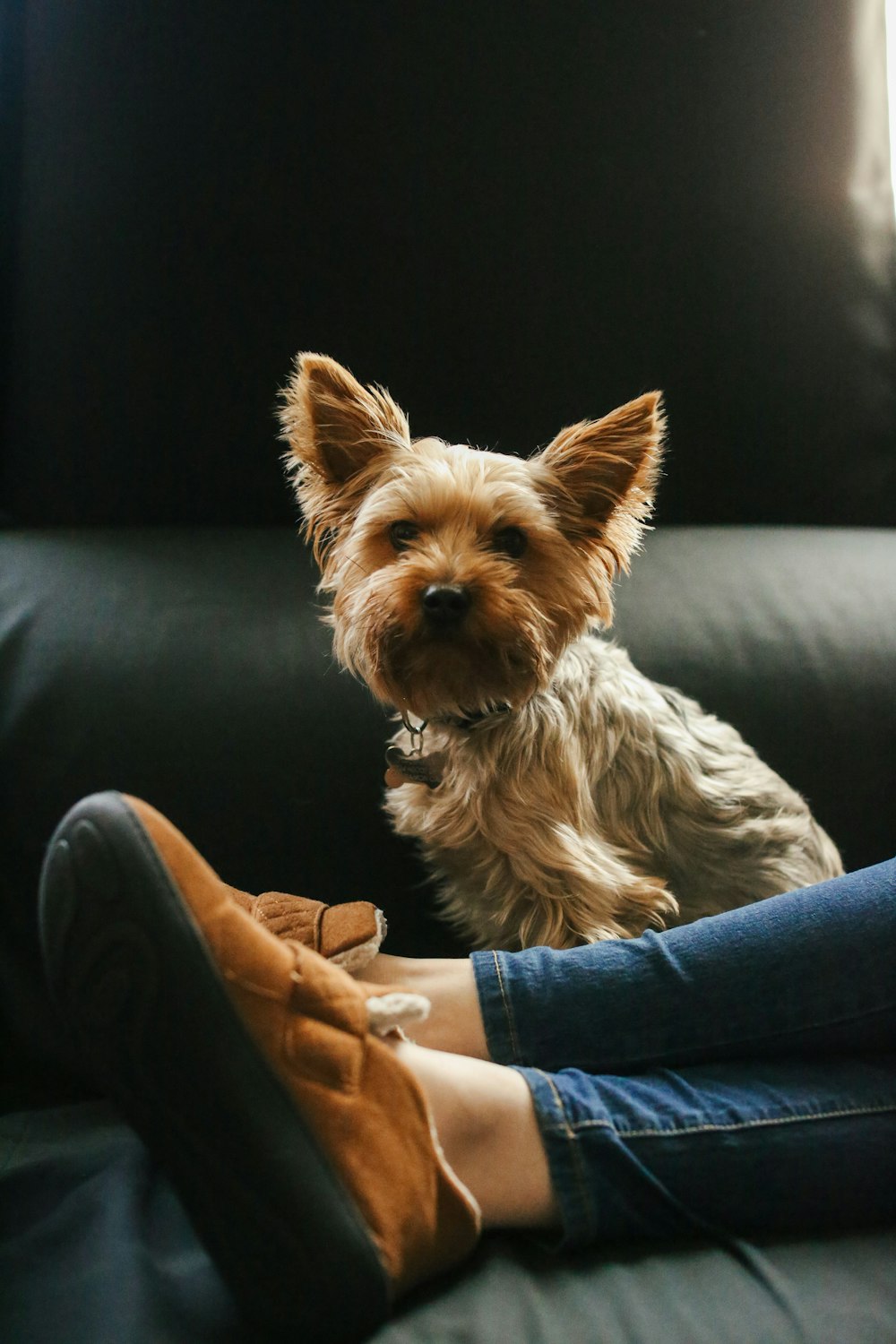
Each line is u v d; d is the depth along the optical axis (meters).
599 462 1.51
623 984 1.08
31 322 1.92
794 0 1.98
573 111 1.96
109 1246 0.94
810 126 2.01
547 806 1.45
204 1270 0.93
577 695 1.57
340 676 1.66
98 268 1.91
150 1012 0.77
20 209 1.91
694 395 2.03
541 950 1.15
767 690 1.74
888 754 1.72
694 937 1.10
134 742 1.53
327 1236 0.79
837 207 2.03
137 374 1.93
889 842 1.71
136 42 1.88
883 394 2.10
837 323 2.05
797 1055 1.06
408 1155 0.86
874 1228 0.97
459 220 1.96
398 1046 0.97
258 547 1.88
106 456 1.95
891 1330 0.83
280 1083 0.80
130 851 0.79
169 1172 0.81
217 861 1.51
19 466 1.96
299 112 1.91
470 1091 0.95
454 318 1.97
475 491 1.42
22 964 1.41
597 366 2.00
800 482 2.09
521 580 1.45
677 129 1.98
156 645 1.62
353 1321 0.82
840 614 1.83
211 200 1.91
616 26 1.95
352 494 1.55
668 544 1.98
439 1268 0.90
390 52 1.92
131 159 1.90
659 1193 0.93
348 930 1.18
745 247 2.01
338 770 1.59
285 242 1.93
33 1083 1.39
